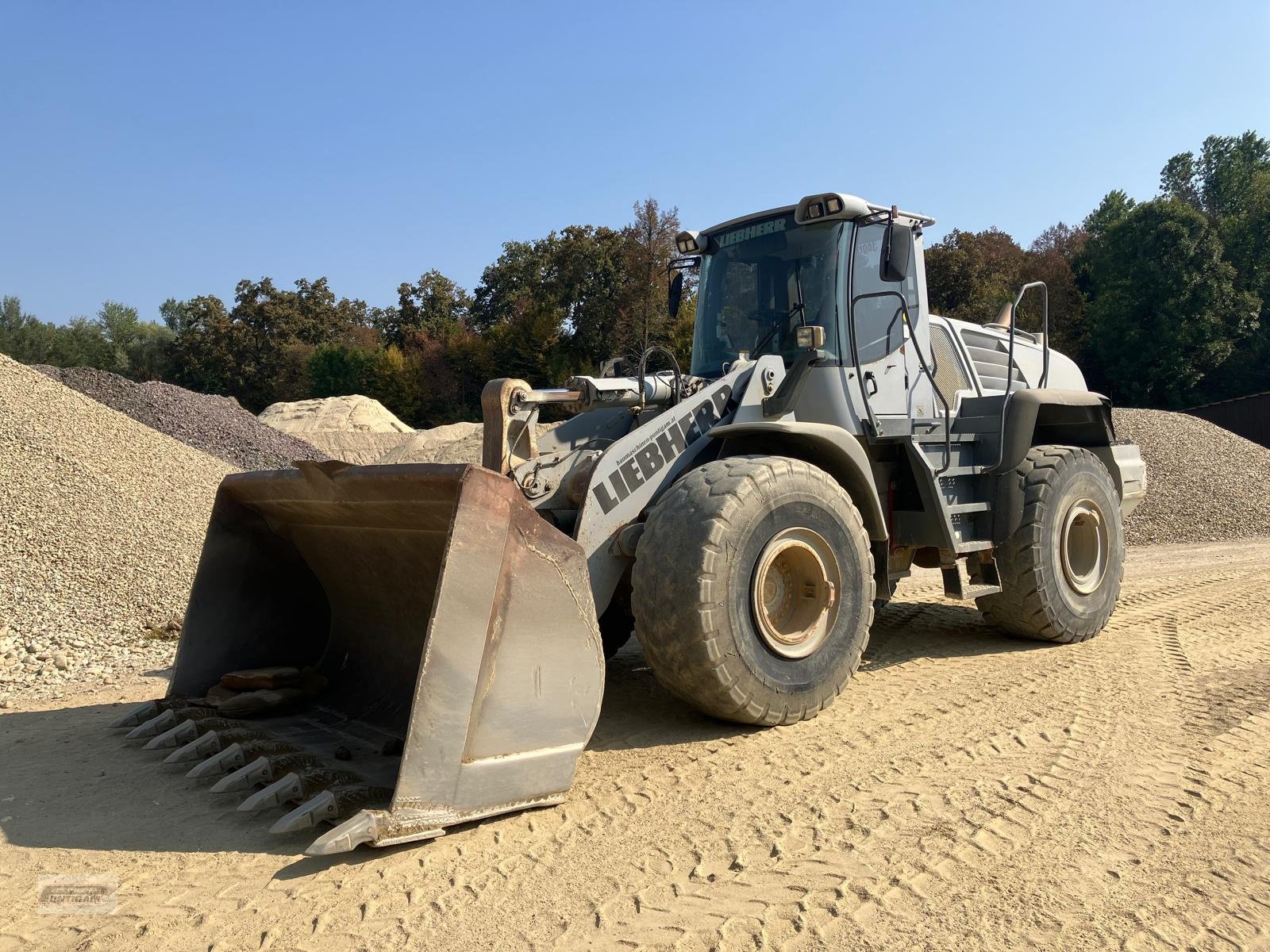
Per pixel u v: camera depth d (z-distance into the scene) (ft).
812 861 8.86
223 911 8.10
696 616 11.94
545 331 128.57
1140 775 10.98
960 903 8.00
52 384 38.52
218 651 14.14
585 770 11.60
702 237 18.17
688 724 13.53
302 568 14.96
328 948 7.45
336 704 13.43
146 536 28.22
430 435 82.99
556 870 8.77
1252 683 14.98
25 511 27.02
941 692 14.99
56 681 18.49
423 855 9.14
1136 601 23.80
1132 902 7.99
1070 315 135.54
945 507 16.42
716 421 14.57
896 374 16.93
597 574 12.78
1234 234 138.31
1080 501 18.97
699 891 8.30
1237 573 28.66
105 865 9.12
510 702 9.93
